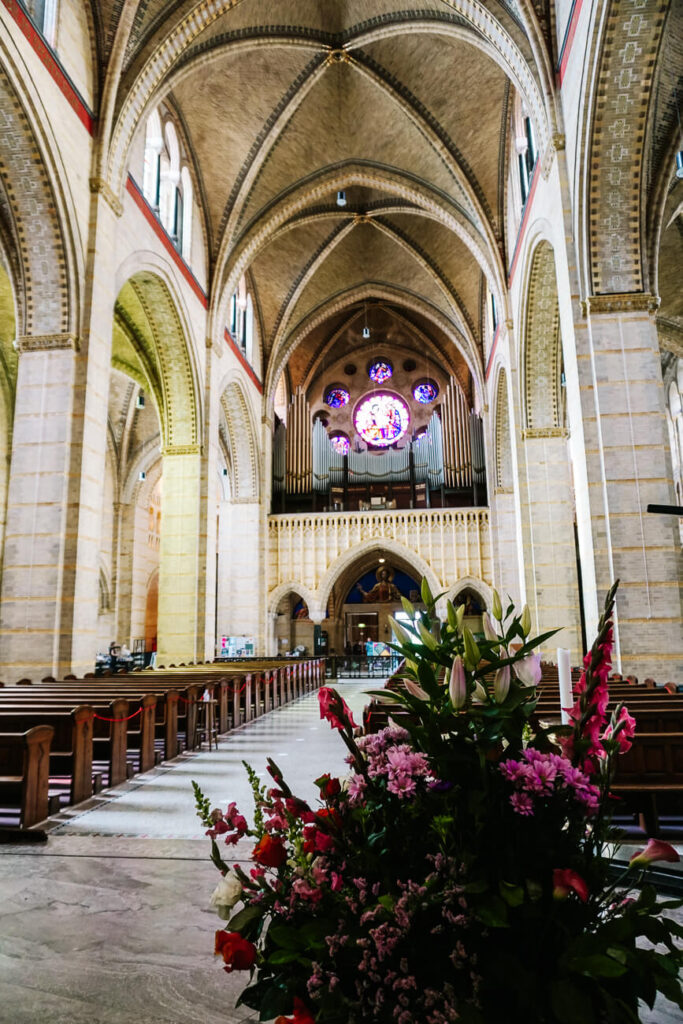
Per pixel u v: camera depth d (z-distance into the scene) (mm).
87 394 13227
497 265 19891
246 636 27922
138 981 3404
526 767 1748
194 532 20797
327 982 1753
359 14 17000
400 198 23547
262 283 27359
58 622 12445
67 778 7938
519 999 1656
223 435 31891
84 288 13539
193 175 20297
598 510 11555
